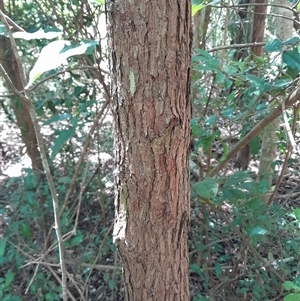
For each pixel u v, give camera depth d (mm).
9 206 2908
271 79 1802
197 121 1954
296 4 1663
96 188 2881
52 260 2438
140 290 1350
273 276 2062
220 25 3559
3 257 2383
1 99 3023
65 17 2205
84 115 2818
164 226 1226
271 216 2004
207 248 2227
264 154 2410
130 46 994
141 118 1061
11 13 2652
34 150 2736
